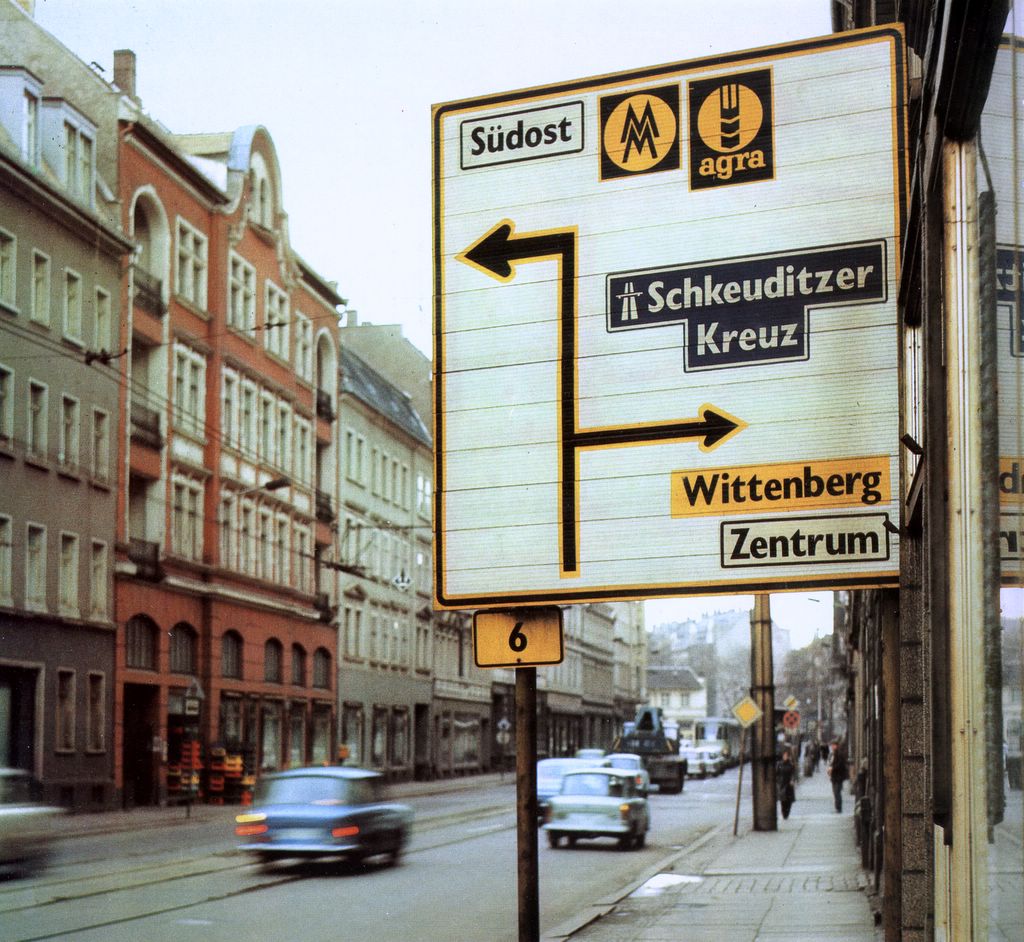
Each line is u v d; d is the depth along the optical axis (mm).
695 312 10422
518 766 10969
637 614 146500
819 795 57812
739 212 10328
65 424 40094
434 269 11219
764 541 10148
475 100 11141
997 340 5684
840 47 10172
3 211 37031
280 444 56188
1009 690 5355
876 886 16344
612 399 10633
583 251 10766
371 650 66625
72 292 40469
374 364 83625
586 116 10820
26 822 19750
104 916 15742
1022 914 5004
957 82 6230
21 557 37344
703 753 89688
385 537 69750
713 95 10453
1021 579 5090
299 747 56062
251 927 15141
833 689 100812
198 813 39688
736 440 10250
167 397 45656
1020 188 5168
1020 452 5184
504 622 10992
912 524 9617
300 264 58281
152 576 43531
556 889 20734
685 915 16391
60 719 38781
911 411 9656
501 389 10969
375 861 23703
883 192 10008
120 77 48844
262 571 53188
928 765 8453
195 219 48406
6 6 43500
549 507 10789
